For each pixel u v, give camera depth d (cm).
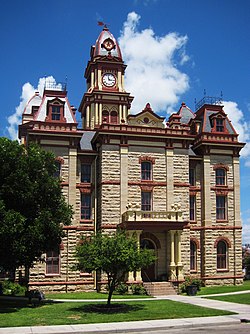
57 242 3475
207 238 5034
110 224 4612
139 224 4388
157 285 4375
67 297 4009
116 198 4678
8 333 2189
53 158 3625
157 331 2322
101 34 6969
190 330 2330
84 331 2253
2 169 3272
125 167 4753
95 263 3016
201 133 5238
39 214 3347
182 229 4553
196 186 5175
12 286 4253
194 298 3888
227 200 5188
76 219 4669
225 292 4356
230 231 5138
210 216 5088
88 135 5212
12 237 3022
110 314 2819
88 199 4850
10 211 3083
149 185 4809
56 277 4472
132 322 2539
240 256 5119
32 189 3269
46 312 2912
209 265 4997
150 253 3219
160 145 4922
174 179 4909
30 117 6097
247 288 4634
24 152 3566
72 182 4684
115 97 6600
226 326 2453
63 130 4738
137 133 4806
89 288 4562
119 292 4250
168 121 5288
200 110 5619
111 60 6750
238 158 5303
